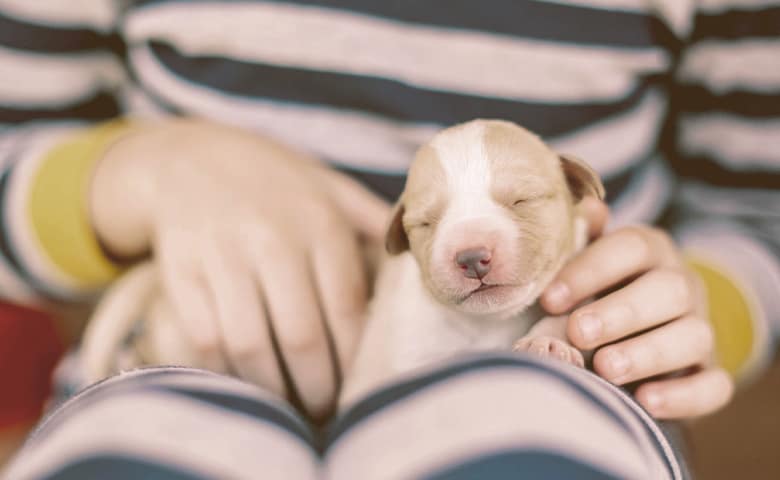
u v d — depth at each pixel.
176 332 0.83
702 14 1.23
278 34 1.10
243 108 1.11
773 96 1.23
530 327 0.67
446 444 0.33
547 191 0.65
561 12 1.09
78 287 0.98
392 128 1.09
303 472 0.35
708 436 1.55
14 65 1.22
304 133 1.10
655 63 1.13
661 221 1.26
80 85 1.29
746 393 1.70
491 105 1.07
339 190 0.92
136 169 0.88
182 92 1.13
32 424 1.35
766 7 1.20
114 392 0.39
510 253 0.62
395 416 0.36
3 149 1.10
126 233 0.88
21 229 0.92
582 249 0.72
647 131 1.17
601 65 1.10
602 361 0.56
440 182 0.66
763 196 1.31
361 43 1.08
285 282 0.71
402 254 0.75
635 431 0.40
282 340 0.70
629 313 0.58
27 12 1.21
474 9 1.08
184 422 0.36
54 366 1.41
